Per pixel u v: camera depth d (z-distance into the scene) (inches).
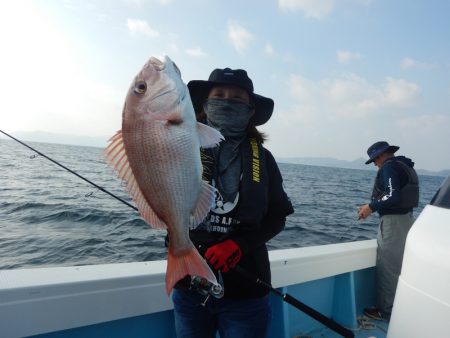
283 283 95.7
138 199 54.5
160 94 53.1
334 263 112.0
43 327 63.6
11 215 322.0
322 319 70.4
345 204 578.9
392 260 126.1
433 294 54.5
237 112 67.9
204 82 71.1
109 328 75.7
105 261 206.2
